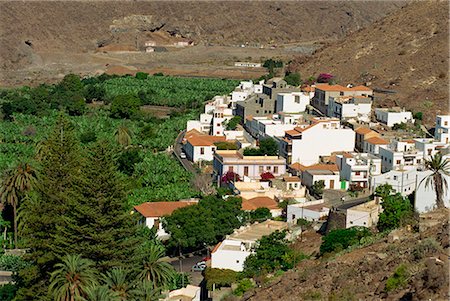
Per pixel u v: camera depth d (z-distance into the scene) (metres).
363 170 167.62
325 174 167.38
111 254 110.75
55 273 102.06
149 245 128.38
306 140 189.38
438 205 130.75
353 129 195.88
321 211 141.50
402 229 116.12
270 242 121.88
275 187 167.00
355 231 120.50
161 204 153.62
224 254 122.94
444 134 190.38
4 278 129.62
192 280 124.00
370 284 88.69
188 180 187.38
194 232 137.12
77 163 128.50
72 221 112.62
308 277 98.12
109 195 114.50
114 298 93.69
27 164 150.25
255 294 101.75
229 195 159.12
